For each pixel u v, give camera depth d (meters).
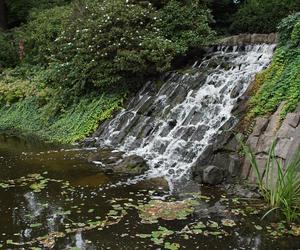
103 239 5.22
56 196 6.69
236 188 6.62
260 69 8.83
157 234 5.30
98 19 11.71
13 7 20.48
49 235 5.36
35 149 9.88
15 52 17.36
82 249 4.98
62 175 7.73
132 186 7.04
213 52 11.25
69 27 12.97
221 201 6.25
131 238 5.22
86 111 11.27
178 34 11.48
